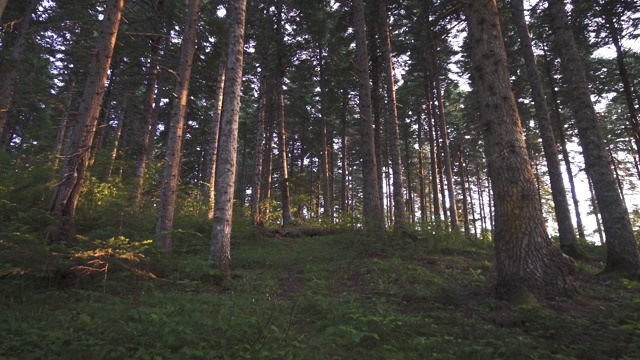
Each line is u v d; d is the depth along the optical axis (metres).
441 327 5.10
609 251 9.09
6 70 12.68
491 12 7.70
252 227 15.31
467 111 24.67
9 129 19.25
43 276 5.94
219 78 17.58
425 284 7.98
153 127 17.86
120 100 19.58
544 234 6.58
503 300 6.36
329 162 35.28
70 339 3.85
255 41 19.92
